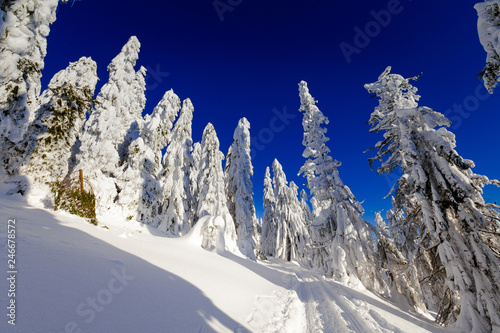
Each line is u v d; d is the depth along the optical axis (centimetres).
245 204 2556
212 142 2478
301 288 1152
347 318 640
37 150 1051
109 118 1736
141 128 2211
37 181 991
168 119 2511
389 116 1018
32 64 1038
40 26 1066
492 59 484
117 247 675
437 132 943
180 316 419
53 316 266
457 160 753
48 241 470
